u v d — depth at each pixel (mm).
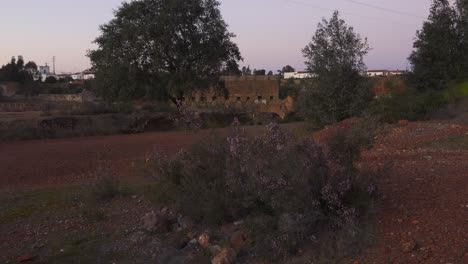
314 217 5191
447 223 5059
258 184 5395
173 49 34688
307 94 18984
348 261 4750
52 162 16188
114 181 9094
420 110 19734
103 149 19719
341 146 5668
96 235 6555
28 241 6566
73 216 7566
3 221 7613
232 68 39125
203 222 6168
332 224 5266
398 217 5359
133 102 37719
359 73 18891
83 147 21000
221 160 6449
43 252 6105
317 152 5387
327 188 5070
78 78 151875
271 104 46750
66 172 13781
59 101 70125
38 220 7535
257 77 63812
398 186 6551
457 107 20000
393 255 4648
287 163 5250
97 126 29797
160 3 35500
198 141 6934
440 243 4703
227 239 5621
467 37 25188
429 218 5238
